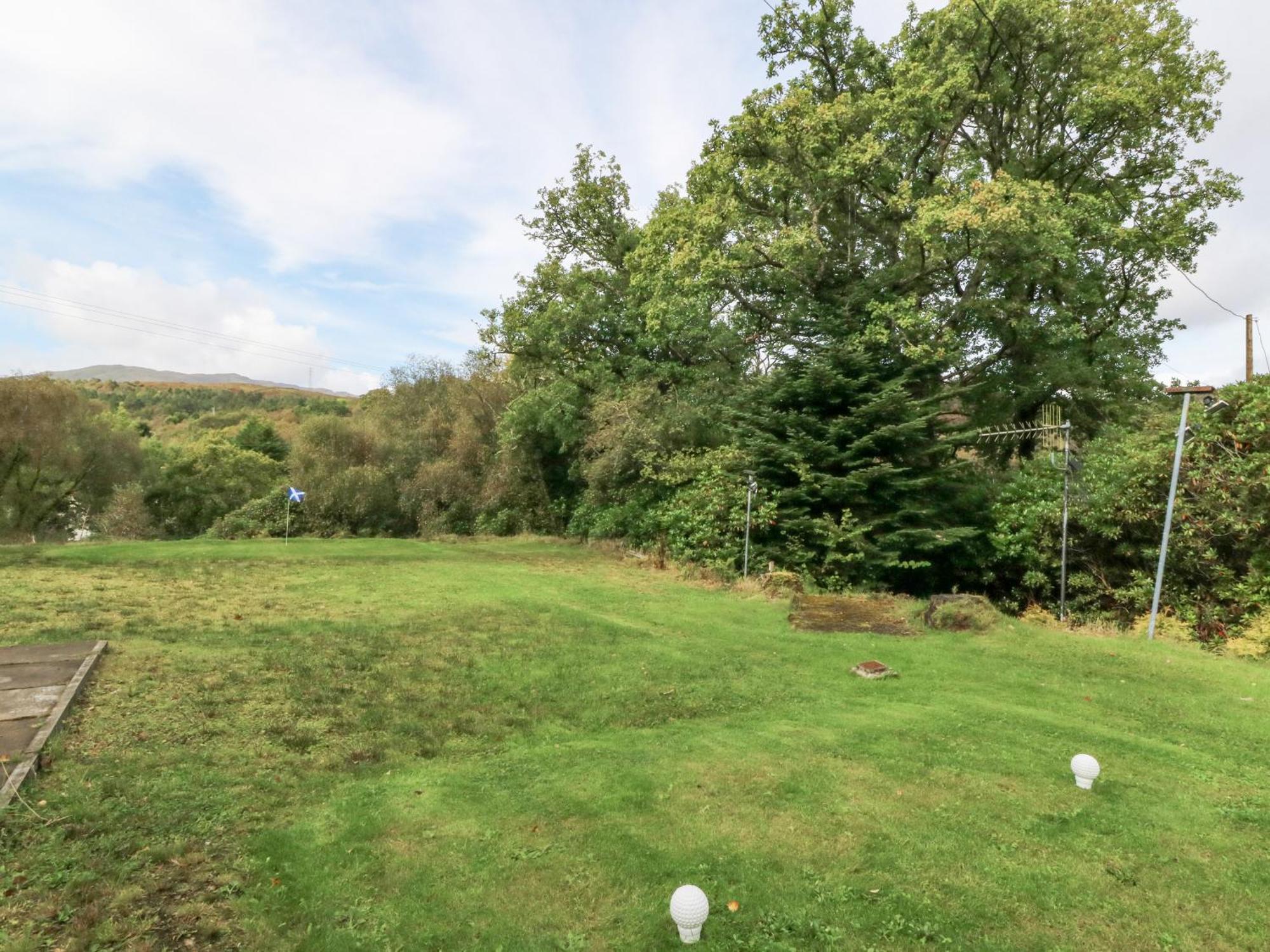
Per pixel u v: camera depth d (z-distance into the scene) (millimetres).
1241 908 3141
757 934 2867
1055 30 15852
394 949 2732
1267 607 8930
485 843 3598
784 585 12211
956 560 14531
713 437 18016
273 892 3088
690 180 17344
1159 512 10461
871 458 13734
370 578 11961
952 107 15859
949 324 16000
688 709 6078
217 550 14555
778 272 16344
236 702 5496
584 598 11039
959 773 4633
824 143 14609
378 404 29781
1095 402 17516
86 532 25703
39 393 23250
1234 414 10273
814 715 5914
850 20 15953
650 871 3344
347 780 4336
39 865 3139
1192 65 16219
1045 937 2912
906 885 3268
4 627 7195
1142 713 6117
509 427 22750
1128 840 3771
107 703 5207
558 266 21453
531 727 5512
